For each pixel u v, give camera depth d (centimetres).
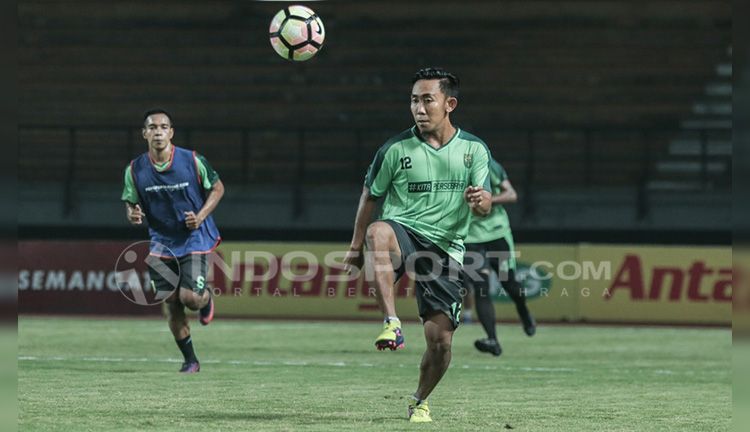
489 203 2581
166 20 10669
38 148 10206
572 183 9700
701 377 4322
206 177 4044
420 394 2789
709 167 9719
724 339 6384
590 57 10338
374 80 10362
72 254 7594
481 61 10381
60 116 10419
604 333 6775
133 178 4012
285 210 9212
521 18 10488
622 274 7456
